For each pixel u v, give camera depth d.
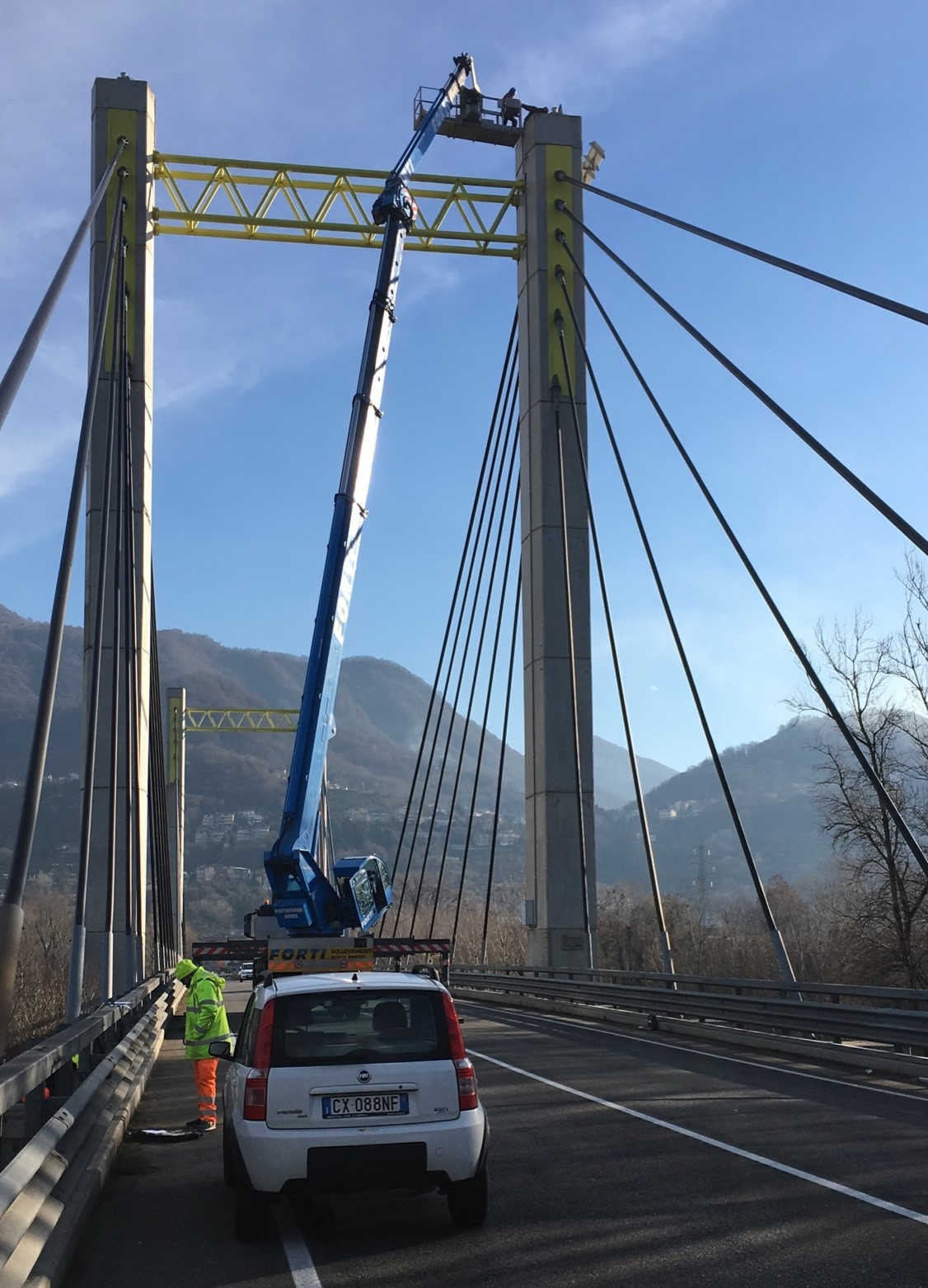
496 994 30.64
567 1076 13.70
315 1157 6.70
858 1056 14.70
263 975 8.54
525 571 32.22
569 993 25.42
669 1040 18.64
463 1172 6.87
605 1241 6.65
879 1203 7.33
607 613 27.39
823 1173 8.20
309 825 18.44
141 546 28.66
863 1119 10.52
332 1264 6.41
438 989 7.32
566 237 32.53
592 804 29.84
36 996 43.06
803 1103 11.52
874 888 35.91
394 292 22.55
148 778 30.06
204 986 10.96
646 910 66.56
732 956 60.81
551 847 29.52
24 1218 5.76
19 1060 6.45
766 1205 7.34
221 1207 7.76
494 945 59.50
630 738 25.66
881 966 35.06
